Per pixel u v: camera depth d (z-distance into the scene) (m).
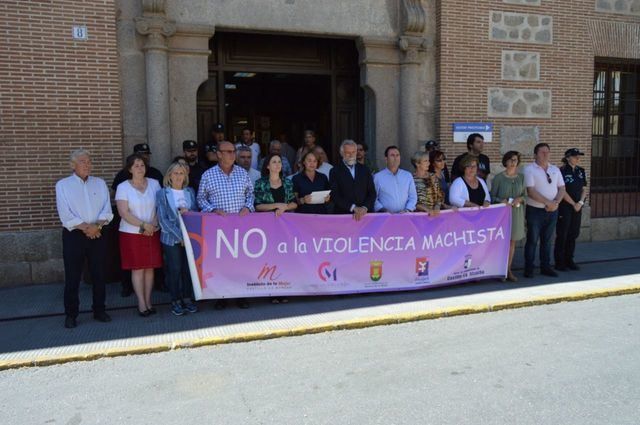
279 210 6.41
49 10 7.59
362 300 6.64
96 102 7.90
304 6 9.05
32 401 4.06
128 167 6.00
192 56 8.47
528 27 10.28
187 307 6.21
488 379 4.31
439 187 7.35
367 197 6.86
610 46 10.97
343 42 10.23
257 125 12.79
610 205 11.51
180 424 3.68
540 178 7.70
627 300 6.71
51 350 5.01
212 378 4.42
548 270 7.95
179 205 6.09
